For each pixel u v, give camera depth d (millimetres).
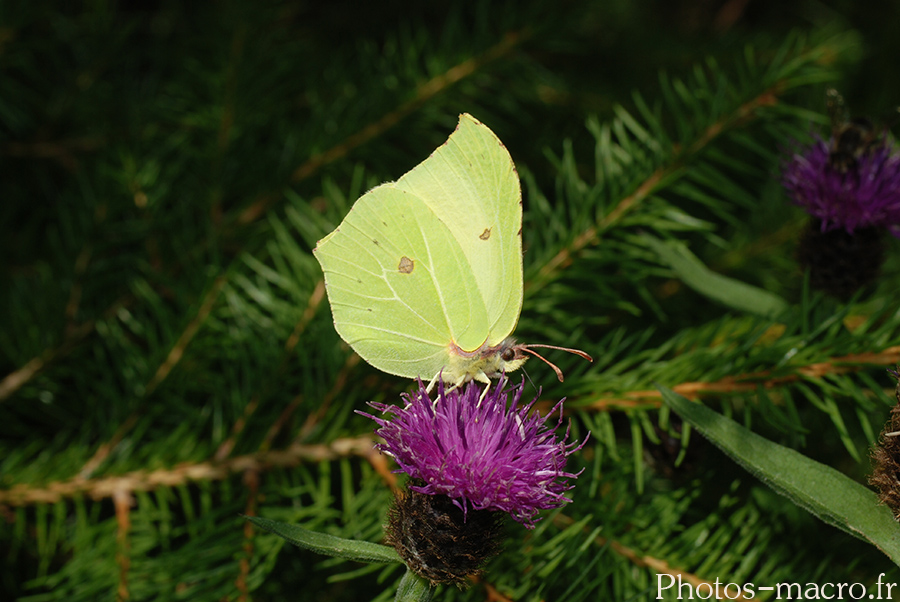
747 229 271
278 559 241
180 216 258
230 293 237
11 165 274
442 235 214
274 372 232
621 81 298
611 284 257
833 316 212
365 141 260
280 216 262
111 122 270
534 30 259
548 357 229
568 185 236
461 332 216
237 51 258
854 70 286
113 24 276
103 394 237
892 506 198
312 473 241
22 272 265
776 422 214
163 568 220
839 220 225
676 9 336
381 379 231
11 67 272
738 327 233
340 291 216
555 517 222
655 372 219
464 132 213
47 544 232
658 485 239
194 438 230
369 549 202
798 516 220
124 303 255
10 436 255
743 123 235
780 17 328
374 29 302
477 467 201
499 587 213
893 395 215
